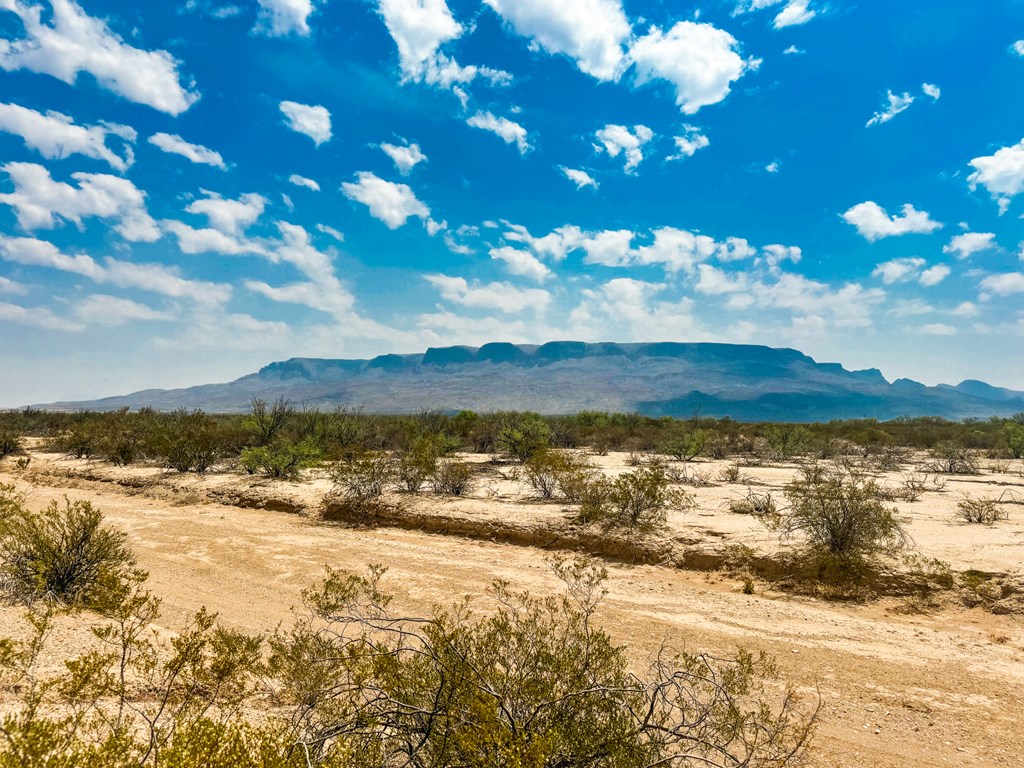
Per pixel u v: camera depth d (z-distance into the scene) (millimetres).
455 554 13156
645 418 48562
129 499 19438
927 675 7117
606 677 4035
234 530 15172
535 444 28234
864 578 10633
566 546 13922
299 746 3264
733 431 39031
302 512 17672
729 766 4230
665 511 15180
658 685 4344
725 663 7246
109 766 2795
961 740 5613
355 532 15445
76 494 20219
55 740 2777
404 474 18672
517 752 3086
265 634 7609
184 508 18312
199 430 25344
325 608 5688
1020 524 13867
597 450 34219
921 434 39688
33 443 34500
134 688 5043
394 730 3785
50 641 5961
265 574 11281
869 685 6816
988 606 9516
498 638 4223
